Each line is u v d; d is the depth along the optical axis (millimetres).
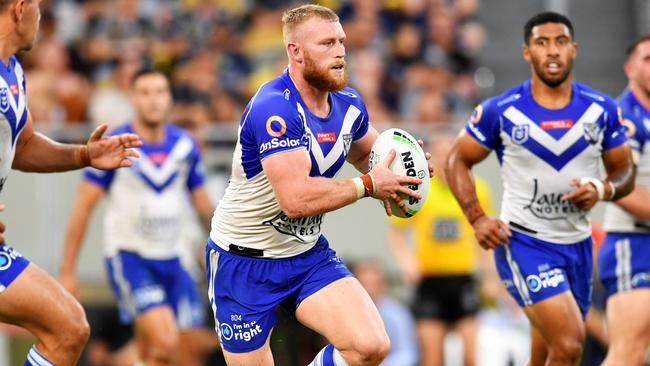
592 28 54844
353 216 39438
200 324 33406
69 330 19641
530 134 24203
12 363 37531
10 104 19688
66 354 19719
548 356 24656
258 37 50688
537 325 24531
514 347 37344
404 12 51719
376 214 39469
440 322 37531
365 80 48156
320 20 19891
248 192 20672
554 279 24234
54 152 21812
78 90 46562
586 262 25016
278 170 19484
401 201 20078
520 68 53438
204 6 51375
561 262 24547
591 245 25172
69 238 31547
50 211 38062
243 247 21047
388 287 39594
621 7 55156
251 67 49688
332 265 21188
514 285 24875
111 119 46250
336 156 20531
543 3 54938
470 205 24906
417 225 37500
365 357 19828
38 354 19719
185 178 33125
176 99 45688
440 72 50562
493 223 24594
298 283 21078
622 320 26609
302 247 21109
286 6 51875
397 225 37281
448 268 37406
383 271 39438
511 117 24359
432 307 37469
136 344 34844
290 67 20391
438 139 38000
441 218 37344
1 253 19578
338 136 20500
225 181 38750
